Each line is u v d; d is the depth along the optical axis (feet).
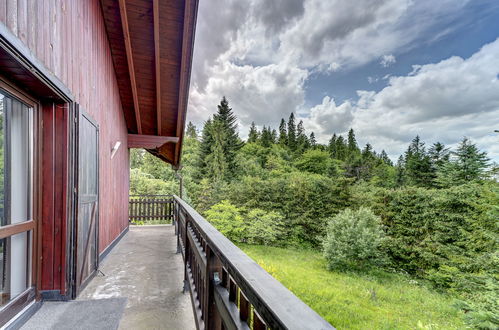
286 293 2.19
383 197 53.52
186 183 79.41
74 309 7.44
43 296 7.71
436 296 34.99
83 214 9.23
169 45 14.15
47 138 7.68
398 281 41.34
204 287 5.59
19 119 6.64
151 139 22.81
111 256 13.99
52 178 7.73
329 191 61.31
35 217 7.28
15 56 5.02
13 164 6.40
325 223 57.41
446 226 42.63
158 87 16.76
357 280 39.96
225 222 56.13
